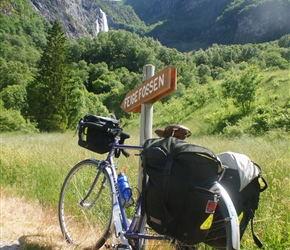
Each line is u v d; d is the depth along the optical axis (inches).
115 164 122.4
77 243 127.8
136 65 5989.2
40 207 175.3
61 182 205.0
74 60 6392.7
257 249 114.0
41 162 247.9
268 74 1165.1
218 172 82.6
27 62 5649.6
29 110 1983.3
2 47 5625.0
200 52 6752.0
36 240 128.0
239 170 88.7
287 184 139.6
